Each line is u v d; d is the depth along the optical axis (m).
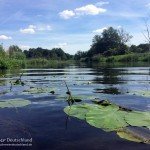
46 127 4.30
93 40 107.31
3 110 5.55
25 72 22.64
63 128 4.24
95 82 12.24
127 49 88.25
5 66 31.08
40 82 12.25
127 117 4.36
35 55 110.88
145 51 80.31
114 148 3.38
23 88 9.54
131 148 3.36
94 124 4.09
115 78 14.78
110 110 4.77
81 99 6.55
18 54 51.03
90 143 3.57
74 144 3.54
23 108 5.75
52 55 115.69
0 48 37.28
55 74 19.31
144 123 4.11
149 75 17.05
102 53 97.69
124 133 3.80
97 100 6.19
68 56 131.00
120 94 7.86
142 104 6.14
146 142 3.53
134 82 12.21
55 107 5.83
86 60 96.38
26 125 4.42
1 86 10.32
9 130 4.14
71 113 4.79
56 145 3.51
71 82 12.26
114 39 100.12
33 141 3.65
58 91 8.59
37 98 7.11
